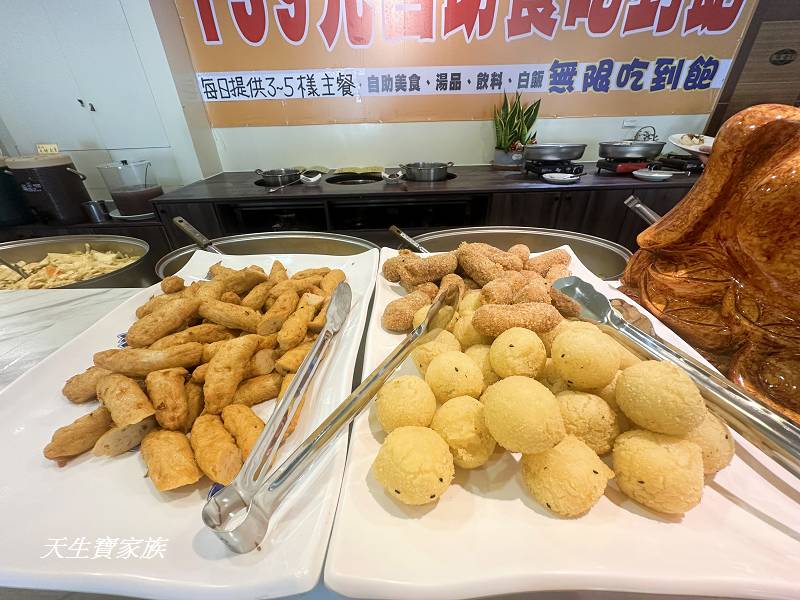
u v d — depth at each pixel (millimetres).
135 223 1642
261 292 729
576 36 1821
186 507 369
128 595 302
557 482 311
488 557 286
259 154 2094
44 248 1262
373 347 569
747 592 265
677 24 1783
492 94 1964
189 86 1856
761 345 486
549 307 489
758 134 433
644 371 343
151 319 596
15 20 1601
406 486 310
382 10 1745
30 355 667
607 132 2059
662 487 299
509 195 1622
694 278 577
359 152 2100
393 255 893
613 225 1695
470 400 384
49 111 1811
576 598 345
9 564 316
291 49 1834
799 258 401
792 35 1773
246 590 287
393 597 271
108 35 1646
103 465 422
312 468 378
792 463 312
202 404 519
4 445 443
